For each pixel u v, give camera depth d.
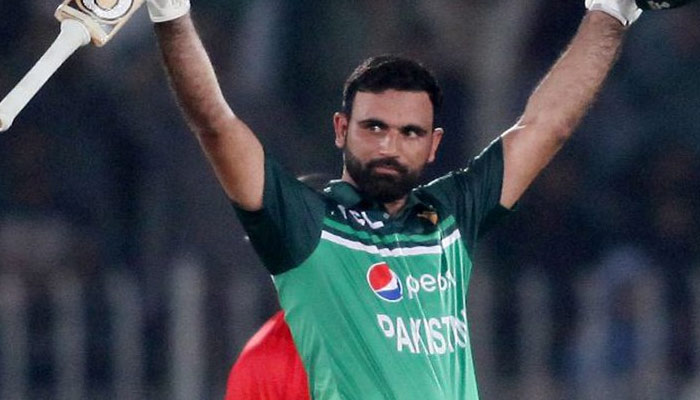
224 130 17.31
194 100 17.08
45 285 43.38
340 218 18.03
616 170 49.19
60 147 47.50
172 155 46.88
